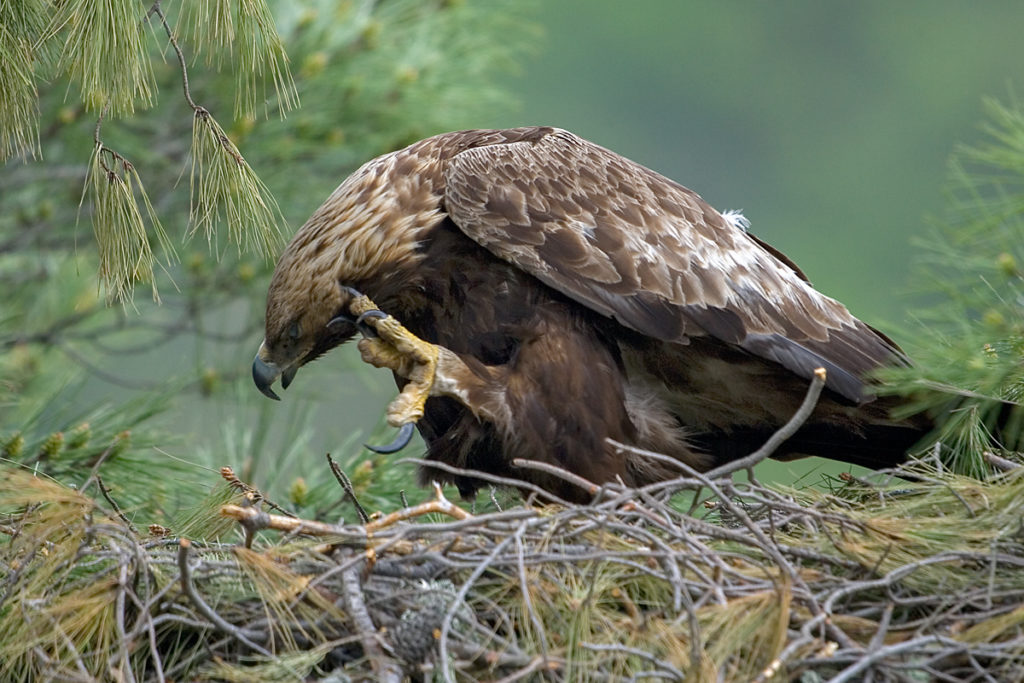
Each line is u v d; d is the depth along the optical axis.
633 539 7.77
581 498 9.19
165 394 10.84
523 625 7.26
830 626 7.02
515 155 9.48
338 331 9.71
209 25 8.59
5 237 13.11
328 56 12.78
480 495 10.66
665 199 9.64
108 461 9.95
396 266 9.39
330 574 7.26
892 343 9.80
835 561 7.61
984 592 7.31
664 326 9.15
